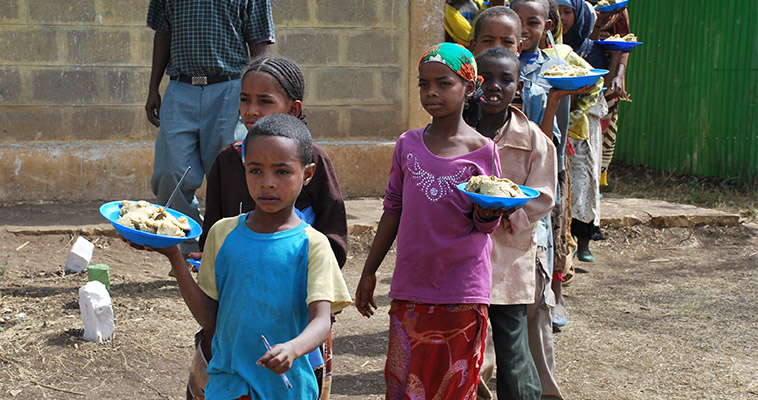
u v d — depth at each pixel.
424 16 8.62
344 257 3.07
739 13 10.04
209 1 5.50
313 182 3.07
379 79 8.66
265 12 5.69
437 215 3.11
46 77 7.85
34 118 7.88
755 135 9.92
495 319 3.37
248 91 3.13
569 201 4.79
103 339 4.54
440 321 3.13
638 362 4.63
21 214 7.29
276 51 8.37
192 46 5.55
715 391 4.22
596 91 4.78
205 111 5.63
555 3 5.25
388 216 3.32
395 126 8.78
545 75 4.20
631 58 11.77
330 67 8.52
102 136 8.07
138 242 2.36
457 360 3.13
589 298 5.97
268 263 2.51
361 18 8.51
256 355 2.50
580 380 4.35
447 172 3.12
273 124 2.50
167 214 2.47
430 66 3.11
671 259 7.23
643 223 7.87
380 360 4.60
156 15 5.72
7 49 7.73
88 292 4.52
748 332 5.18
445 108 3.12
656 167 11.34
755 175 9.95
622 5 7.39
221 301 2.57
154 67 5.86
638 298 5.97
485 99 3.44
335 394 4.10
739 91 10.09
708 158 10.52
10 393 3.87
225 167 3.13
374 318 5.37
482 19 4.24
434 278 3.12
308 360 2.58
